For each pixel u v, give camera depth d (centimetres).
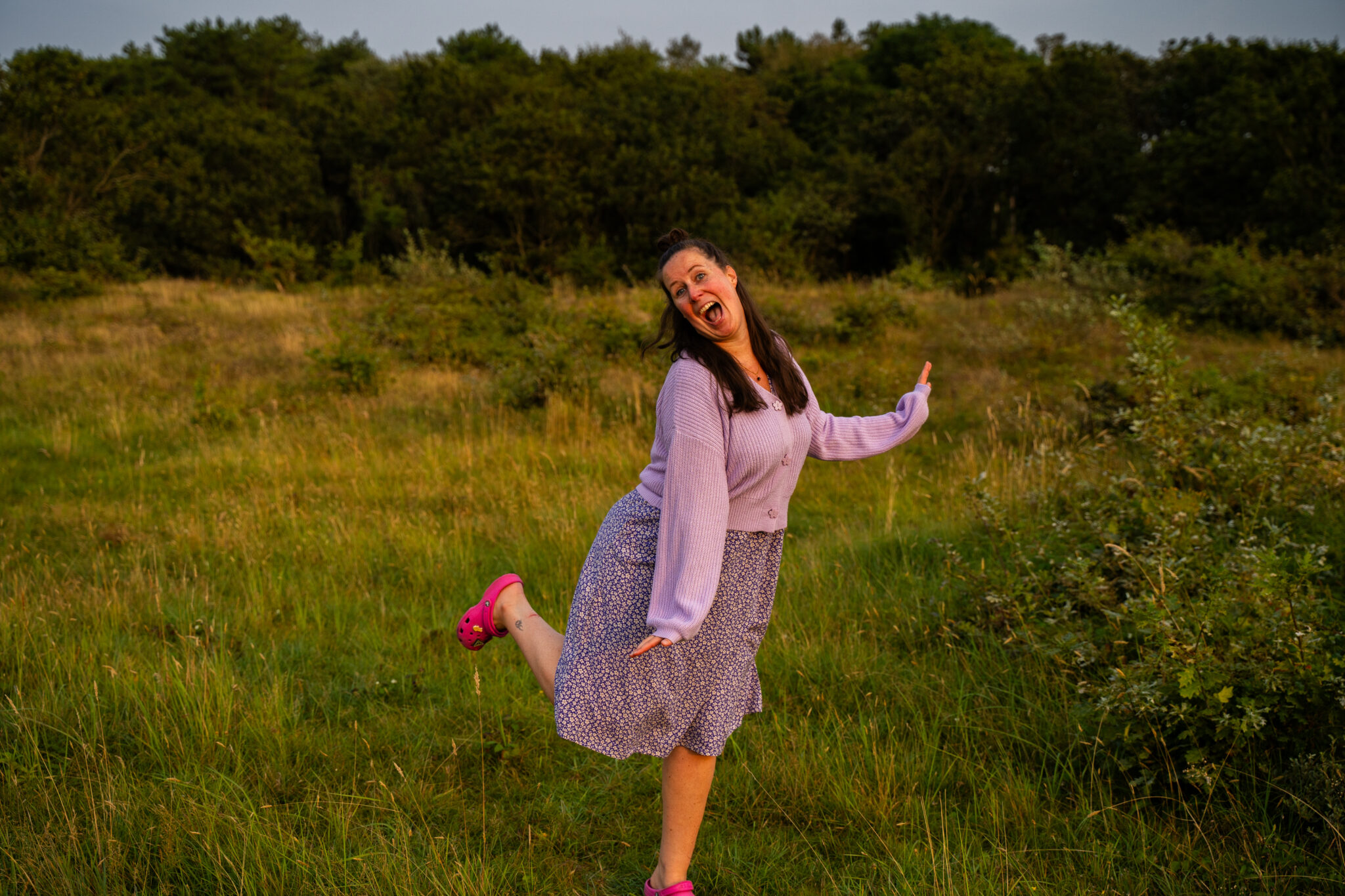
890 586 434
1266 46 2622
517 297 1372
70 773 284
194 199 2567
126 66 4703
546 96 3028
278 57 4841
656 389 909
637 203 2627
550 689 223
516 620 231
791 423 214
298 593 439
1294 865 228
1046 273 1689
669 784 220
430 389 968
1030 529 433
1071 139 2777
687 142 2783
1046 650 325
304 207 2869
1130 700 271
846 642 371
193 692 316
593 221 2691
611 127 2842
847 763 288
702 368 202
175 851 242
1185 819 254
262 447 727
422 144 3030
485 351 1130
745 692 223
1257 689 264
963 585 405
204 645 373
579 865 253
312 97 3541
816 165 3306
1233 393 721
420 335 1184
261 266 2294
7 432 791
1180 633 276
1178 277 1536
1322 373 885
